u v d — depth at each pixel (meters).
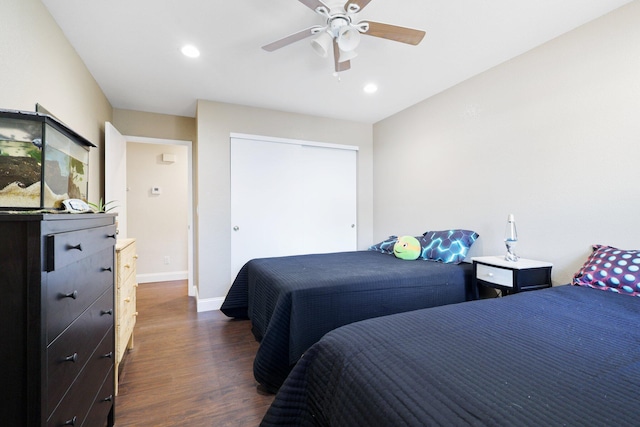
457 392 0.69
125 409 1.65
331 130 3.99
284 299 1.87
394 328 1.08
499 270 2.16
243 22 1.95
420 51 2.32
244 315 3.09
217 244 3.36
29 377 0.77
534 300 1.44
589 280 1.73
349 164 4.14
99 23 1.94
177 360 2.20
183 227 4.85
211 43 2.19
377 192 4.18
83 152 1.60
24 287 0.77
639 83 1.75
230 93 3.12
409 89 3.05
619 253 1.71
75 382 1.02
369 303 2.07
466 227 2.85
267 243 3.62
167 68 2.56
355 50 2.29
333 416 0.86
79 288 1.05
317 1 1.55
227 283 3.41
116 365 1.76
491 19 1.93
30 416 0.77
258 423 1.54
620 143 1.83
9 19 1.39
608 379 0.75
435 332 1.05
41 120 1.08
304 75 2.72
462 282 2.41
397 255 2.97
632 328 1.10
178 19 1.91
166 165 4.75
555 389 0.70
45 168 1.09
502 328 1.09
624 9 1.80
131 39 2.13
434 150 3.21
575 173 2.04
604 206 1.90
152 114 3.70
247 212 3.52
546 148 2.21
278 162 3.68
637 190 1.76
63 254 0.91
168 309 3.37
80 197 1.55
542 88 2.22
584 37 1.99
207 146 3.31
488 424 0.59
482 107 2.68
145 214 4.62
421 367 0.80
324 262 2.72
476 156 2.74
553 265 2.16
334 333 1.11
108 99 3.26
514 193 2.43
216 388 1.85
